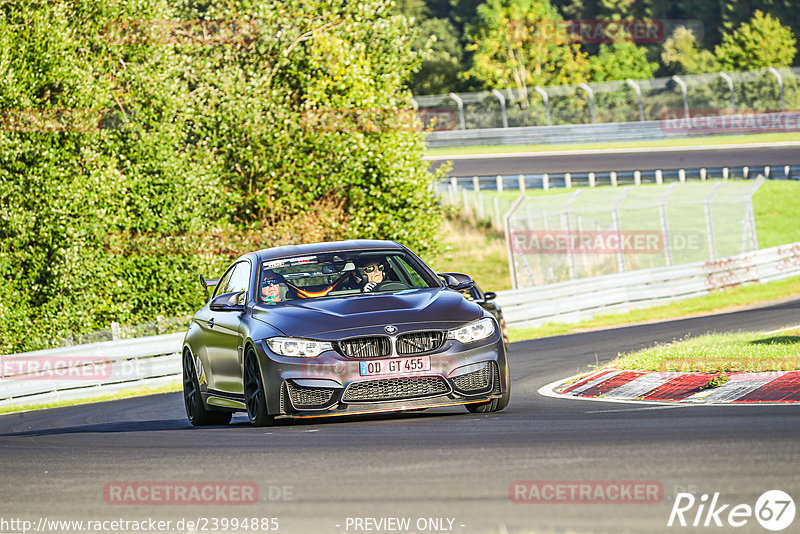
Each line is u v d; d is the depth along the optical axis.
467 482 17.11
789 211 138.88
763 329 55.41
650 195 138.00
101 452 25.30
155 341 58.94
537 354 53.56
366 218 87.31
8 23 73.06
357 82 88.12
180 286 77.12
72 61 73.62
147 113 78.56
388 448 21.41
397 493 16.62
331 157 85.50
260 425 27.20
